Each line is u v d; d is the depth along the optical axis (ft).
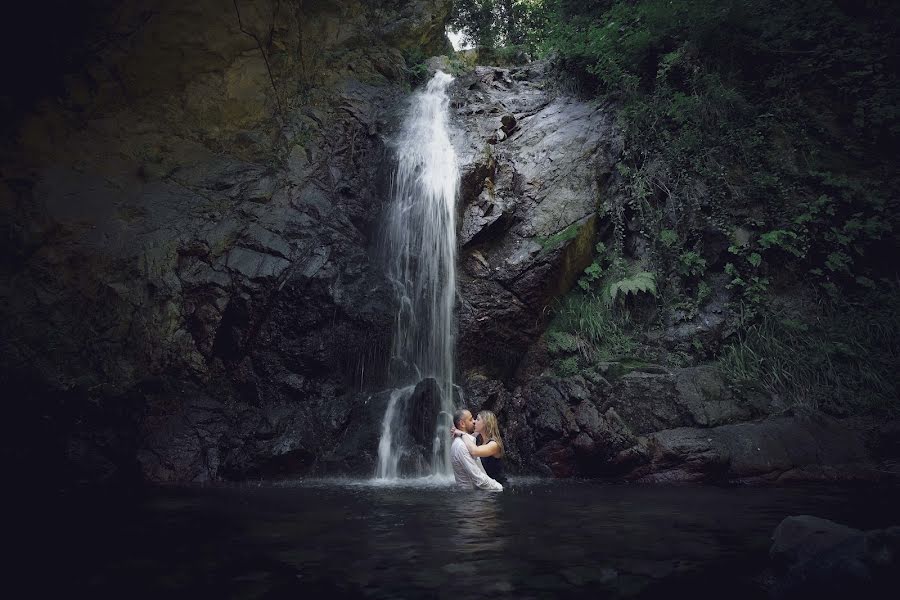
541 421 28.27
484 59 52.47
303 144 40.32
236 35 41.32
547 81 43.52
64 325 30.04
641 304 32.71
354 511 16.12
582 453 26.45
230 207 35.65
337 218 36.55
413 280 34.78
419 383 28.81
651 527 13.55
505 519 14.76
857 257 31.45
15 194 33.37
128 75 38.55
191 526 13.93
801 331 29.43
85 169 35.76
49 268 31.22
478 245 34.65
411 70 48.42
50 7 37.01
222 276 32.04
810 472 23.39
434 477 26.91
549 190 35.96
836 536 9.45
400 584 9.02
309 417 29.07
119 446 26.99
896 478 22.72
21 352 27.91
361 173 39.60
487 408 30.17
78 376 28.25
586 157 36.42
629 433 25.98
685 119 35.01
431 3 51.34
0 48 35.91
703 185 33.45
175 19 39.22
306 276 31.91
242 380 30.99
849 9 39.81
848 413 26.30
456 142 38.19
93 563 10.39
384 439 27.96
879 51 36.37
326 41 46.37
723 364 28.91
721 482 23.67
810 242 31.50
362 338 31.55
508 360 32.53
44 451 25.95
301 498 18.98
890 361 27.71
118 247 32.12
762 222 31.78
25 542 12.14
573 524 13.98
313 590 8.76
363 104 43.27
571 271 33.88
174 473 25.64
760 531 13.07
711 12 36.24
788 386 27.76
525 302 32.71
